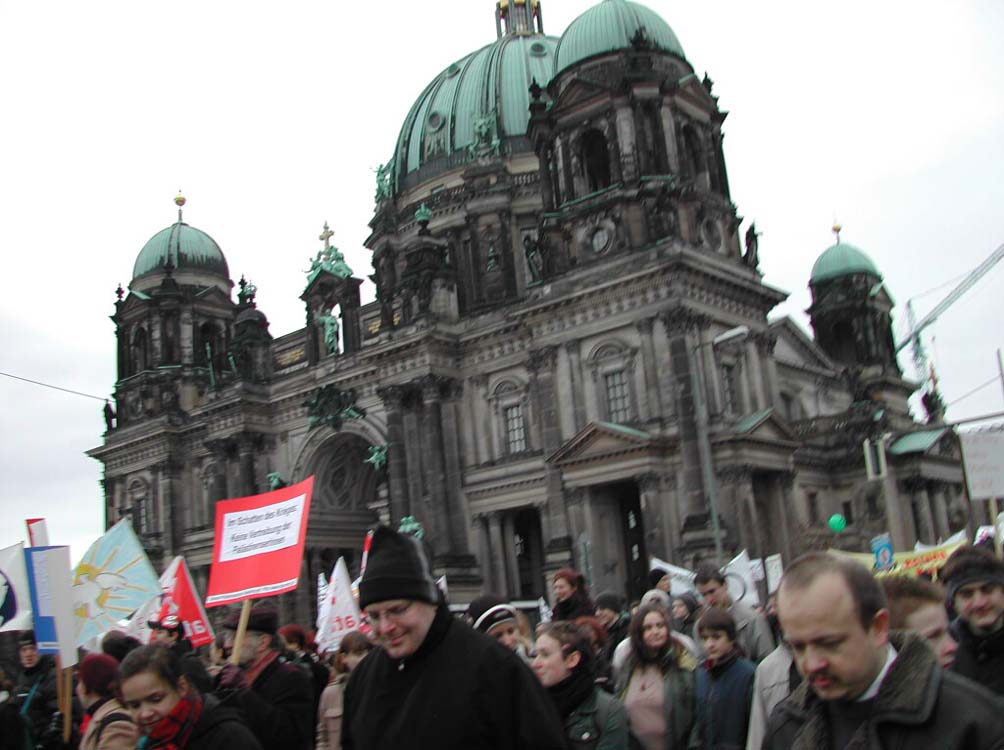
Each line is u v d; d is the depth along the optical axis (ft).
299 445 309.22
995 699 21.03
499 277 313.32
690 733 47.55
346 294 298.35
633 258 230.27
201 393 356.59
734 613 63.26
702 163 248.52
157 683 34.58
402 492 267.80
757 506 224.74
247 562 74.79
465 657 28.84
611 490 233.96
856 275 355.97
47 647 64.44
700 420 176.55
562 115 249.55
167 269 370.32
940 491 268.00
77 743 62.44
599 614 73.15
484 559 258.78
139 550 86.22
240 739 34.86
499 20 398.62
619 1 253.24
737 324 238.68
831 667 21.61
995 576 33.73
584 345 238.89
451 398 269.03
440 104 352.69
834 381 329.11
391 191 347.15
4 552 71.56
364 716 29.55
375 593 28.89
